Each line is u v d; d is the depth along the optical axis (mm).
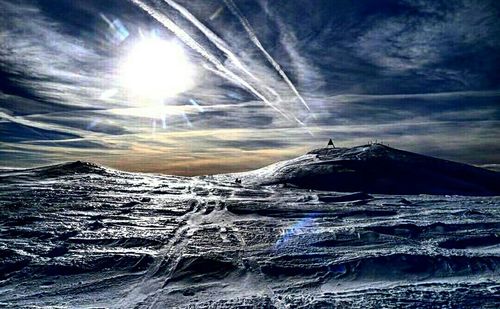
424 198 51531
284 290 16641
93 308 14719
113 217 32406
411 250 22031
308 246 23328
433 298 15141
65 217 31859
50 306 15039
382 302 14742
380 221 31328
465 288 16359
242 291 16609
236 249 22688
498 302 14641
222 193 51969
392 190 70188
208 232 27156
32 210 34688
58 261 20609
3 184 52906
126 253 21938
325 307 14328
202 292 16562
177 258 21062
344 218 33281
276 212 35938
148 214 34250
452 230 27422
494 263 19641
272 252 22047
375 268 19062
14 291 16969
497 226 28656
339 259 20391
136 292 16656
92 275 18875
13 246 23156
